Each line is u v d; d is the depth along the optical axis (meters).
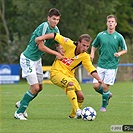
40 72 26.80
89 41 25.66
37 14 78.88
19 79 71.88
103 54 31.45
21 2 79.12
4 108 32.78
